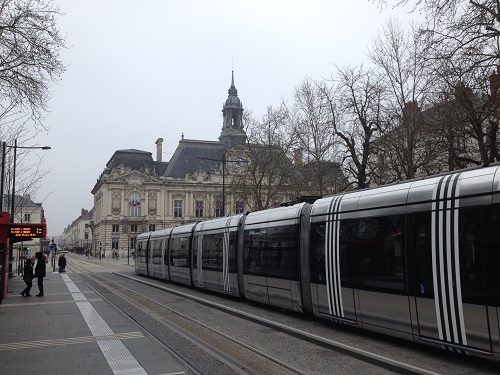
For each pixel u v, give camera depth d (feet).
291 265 44.75
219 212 258.16
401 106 83.51
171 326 41.27
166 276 93.30
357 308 34.86
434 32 53.06
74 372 25.45
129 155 363.97
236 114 313.53
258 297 52.26
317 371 25.95
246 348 32.22
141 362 27.53
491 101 52.44
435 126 64.18
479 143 59.98
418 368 24.93
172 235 91.45
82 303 58.34
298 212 44.62
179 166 369.09
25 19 55.77
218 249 64.75
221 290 63.31
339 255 37.24
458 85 55.16
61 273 139.03
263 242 51.31
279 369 26.45
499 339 23.54
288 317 45.62
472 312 25.09
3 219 62.23
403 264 30.22
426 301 28.19
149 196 357.82
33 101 59.00
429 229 28.35
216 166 367.45
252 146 142.72
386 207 32.42
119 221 351.05
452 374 24.54
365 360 28.12
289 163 139.03
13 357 29.17
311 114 123.13
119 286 87.71
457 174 27.61
